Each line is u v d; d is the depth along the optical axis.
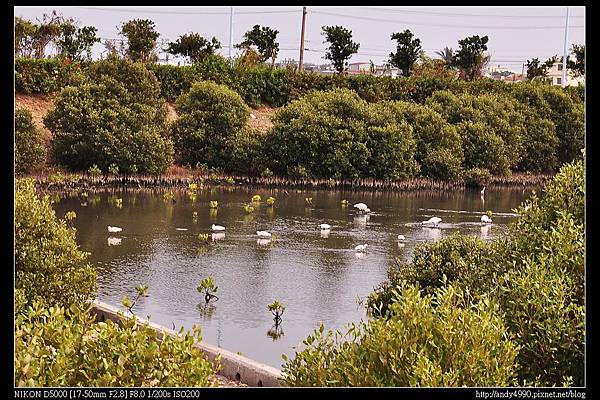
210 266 19.58
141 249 21.39
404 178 42.00
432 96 50.31
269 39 56.75
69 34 45.88
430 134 44.28
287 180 40.66
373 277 18.81
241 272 19.03
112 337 6.42
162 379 6.29
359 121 42.41
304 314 15.47
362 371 6.67
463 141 45.75
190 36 51.84
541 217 10.05
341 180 41.31
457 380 6.36
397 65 59.34
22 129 33.91
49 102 40.62
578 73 62.22
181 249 21.61
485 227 27.16
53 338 6.55
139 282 17.59
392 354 6.52
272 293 17.06
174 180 38.06
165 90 46.16
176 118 44.88
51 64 41.03
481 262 13.70
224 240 23.20
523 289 8.16
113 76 38.72
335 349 7.43
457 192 41.28
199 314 15.21
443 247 14.53
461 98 49.69
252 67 51.69
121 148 36.56
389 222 27.98
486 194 40.47
